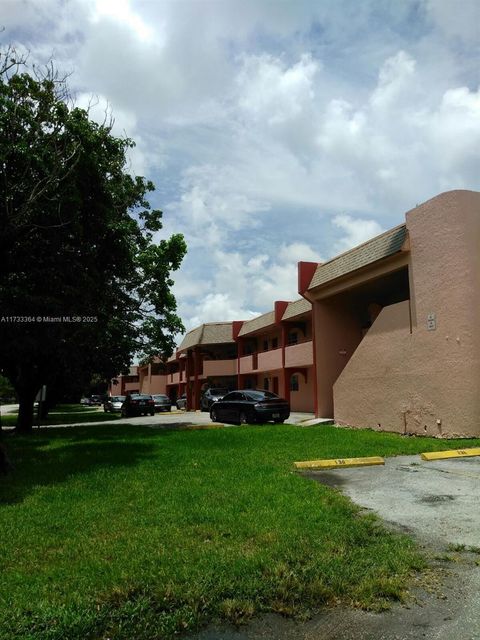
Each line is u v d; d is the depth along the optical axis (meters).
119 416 34.91
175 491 7.41
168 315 21.89
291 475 8.49
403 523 5.76
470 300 13.48
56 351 14.04
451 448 11.57
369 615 3.67
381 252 16.31
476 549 4.86
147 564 4.51
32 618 3.56
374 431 16.05
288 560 4.54
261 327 31.84
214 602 3.82
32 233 11.65
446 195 14.05
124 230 13.14
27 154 10.48
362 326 21.28
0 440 9.88
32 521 6.09
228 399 22.41
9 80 11.20
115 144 13.11
